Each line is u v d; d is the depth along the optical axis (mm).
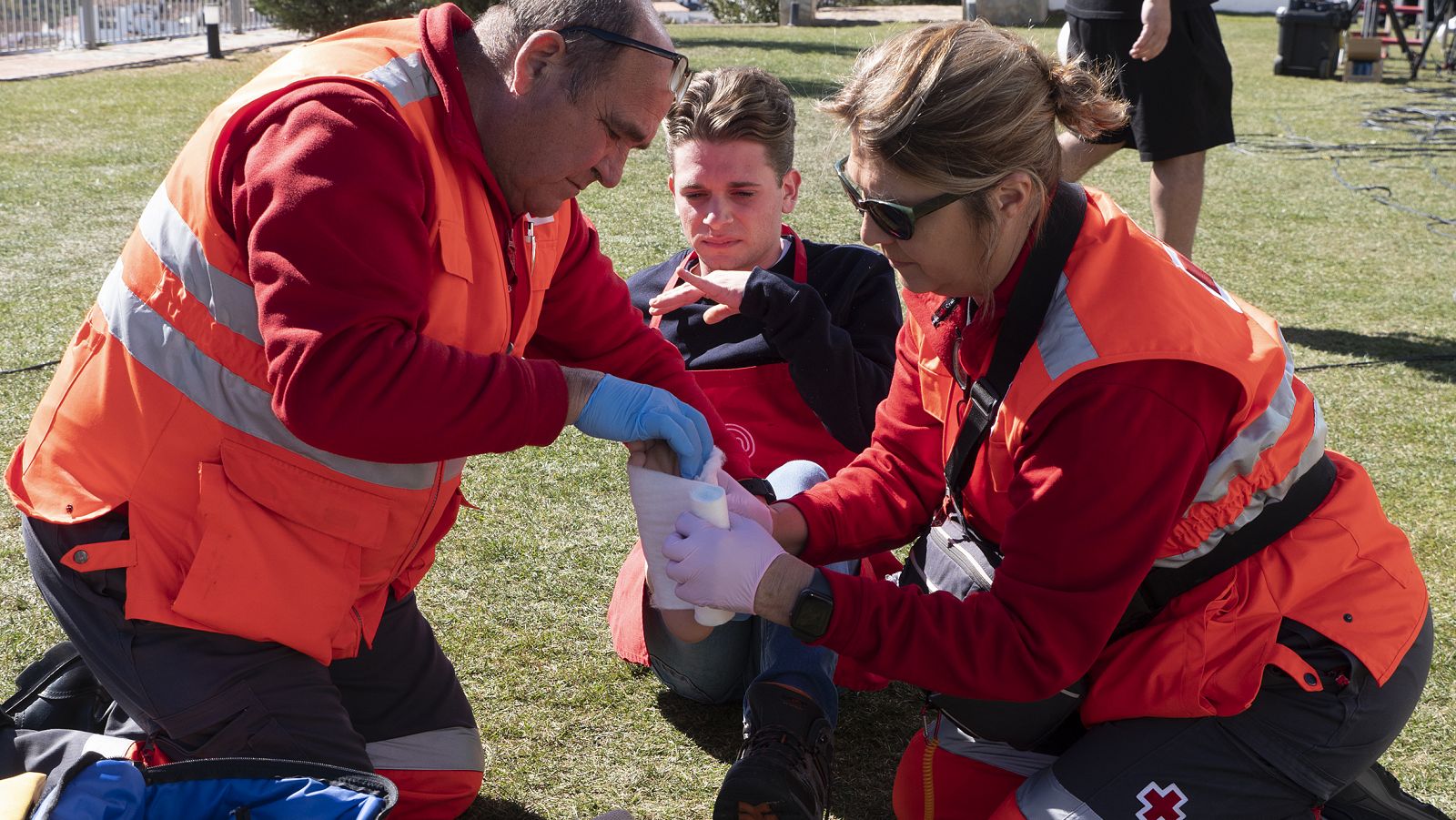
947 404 2029
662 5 24141
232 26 16344
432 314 1780
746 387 2811
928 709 2182
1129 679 1870
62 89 10703
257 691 1899
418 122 1750
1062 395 1681
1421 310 5625
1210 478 1733
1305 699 1832
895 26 1798
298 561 1876
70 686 2246
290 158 1639
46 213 6410
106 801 1636
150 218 1837
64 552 1882
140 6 15031
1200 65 5176
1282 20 14219
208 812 1741
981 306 1808
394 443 1668
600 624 2918
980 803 2145
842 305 2779
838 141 1778
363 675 2195
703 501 1802
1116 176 8727
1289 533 1845
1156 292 1688
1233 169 8867
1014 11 12461
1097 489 1664
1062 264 1730
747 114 2674
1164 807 1846
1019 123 1631
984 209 1664
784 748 2096
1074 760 1904
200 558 1829
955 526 2137
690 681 2508
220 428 1826
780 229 2875
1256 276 6133
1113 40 5242
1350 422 4254
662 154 8578
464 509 3453
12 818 1600
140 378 1828
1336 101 12359
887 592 1772
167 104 10109
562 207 2158
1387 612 1850
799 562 1800
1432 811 2117
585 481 3664
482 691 2648
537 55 1730
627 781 2410
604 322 2322
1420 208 7734
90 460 1870
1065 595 1710
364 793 1713
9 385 4074
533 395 1744
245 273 1747
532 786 2385
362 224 1635
